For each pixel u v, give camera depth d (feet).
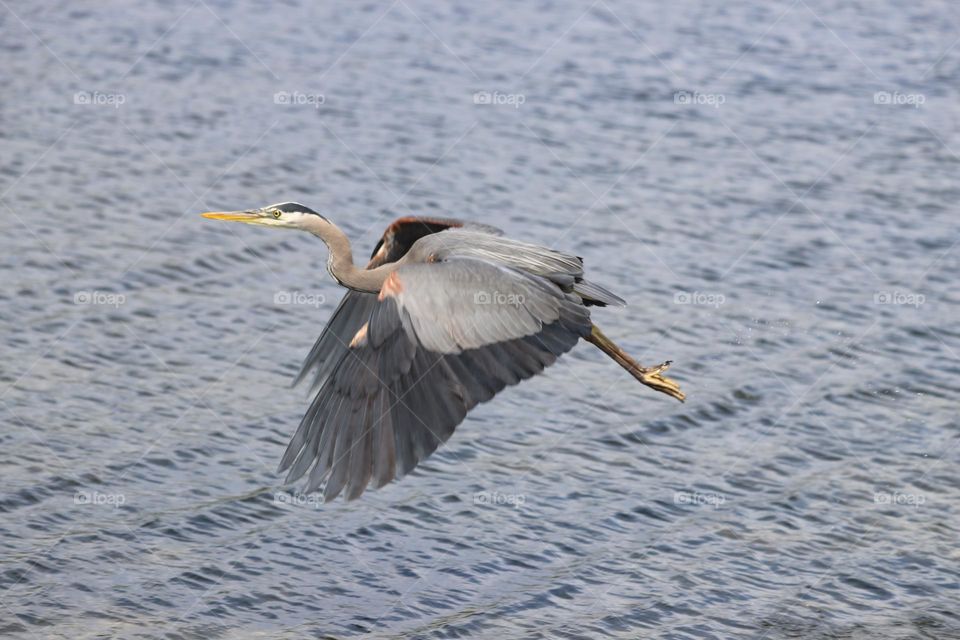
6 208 66.33
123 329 56.18
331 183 72.59
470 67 92.48
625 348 57.82
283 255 65.00
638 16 106.11
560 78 91.40
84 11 99.04
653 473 49.06
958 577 43.55
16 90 82.53
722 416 53.21
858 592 42.47
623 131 83.41
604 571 42.80
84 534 42.24
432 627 39.14
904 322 61.46
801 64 97.09
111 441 47.93
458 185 73.31
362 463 27.30
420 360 28.14
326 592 40.65
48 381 51.52
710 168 78.69
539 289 29.71
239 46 93.91
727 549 44.52
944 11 111.34
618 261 65.72
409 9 104.58
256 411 51.06
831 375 56.70
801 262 67.21
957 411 54.24
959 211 74.43
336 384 28.09
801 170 79.10
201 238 65.46
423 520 45.14
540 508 46.29
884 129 86.17
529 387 55.01
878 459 50.62
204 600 39.55
